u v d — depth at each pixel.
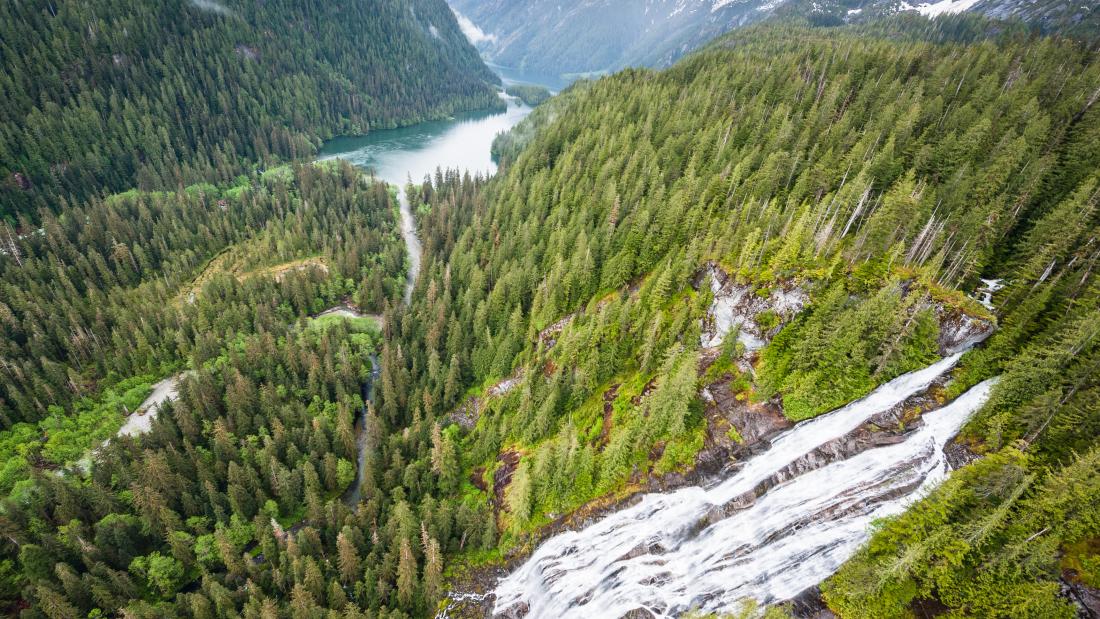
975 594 42.66
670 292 84.06
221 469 83.38
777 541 56.25
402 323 115.81
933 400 56.66
